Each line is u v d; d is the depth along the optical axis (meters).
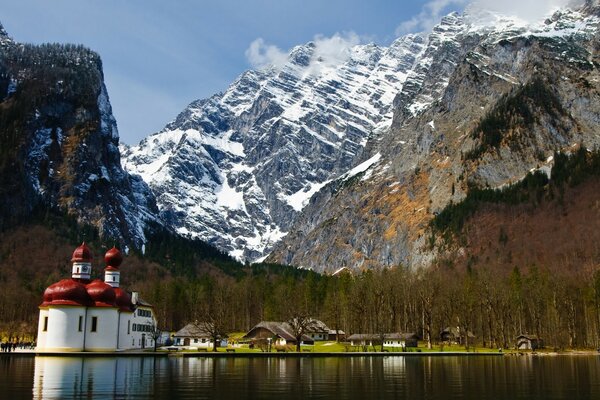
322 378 90.06
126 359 135.12
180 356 150.00
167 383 80.69
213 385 78.94
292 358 147.12
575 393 73.25
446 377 93.38
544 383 84.44
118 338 171.25
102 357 143.12
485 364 127.06
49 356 146.62
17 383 79.38
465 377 93.62
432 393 72.81
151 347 190.12
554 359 151.12
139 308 185.12
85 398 65.56
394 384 82.19
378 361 136.25
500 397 69.44
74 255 171.50
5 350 161.88
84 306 161.00
